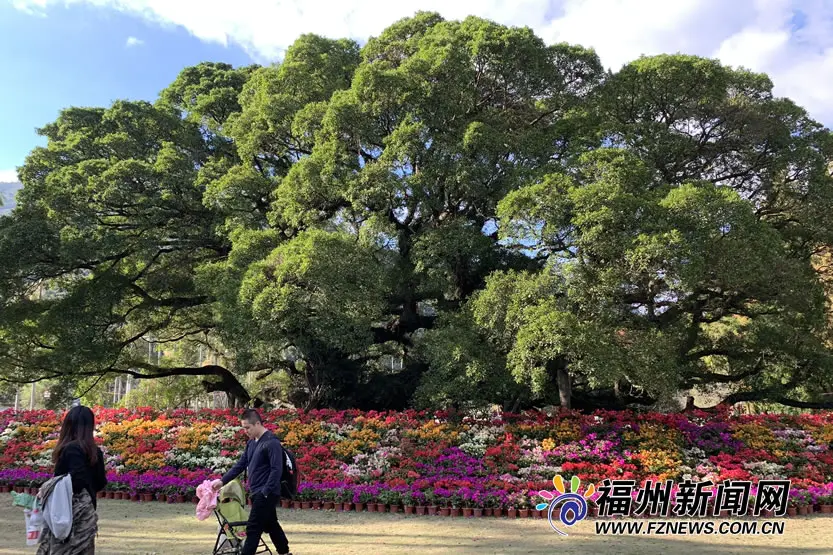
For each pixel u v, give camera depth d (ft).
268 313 41.11
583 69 52.95
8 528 25.67
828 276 59.21
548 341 35.94
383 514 29.68
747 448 39.83
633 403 55.62
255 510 16.99
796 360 51.55
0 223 51.49
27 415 49.16
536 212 37.83
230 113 62.80
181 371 64.18
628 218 36.88
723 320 59.47
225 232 55.01
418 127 43.86
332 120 45.68
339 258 41.81
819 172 49.42
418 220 52.44
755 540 24.17
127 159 53.62
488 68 49.01
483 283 50.96
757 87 50.90
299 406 59.88
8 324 49.34
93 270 55.83
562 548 22.48
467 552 21.74
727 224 37.99
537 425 41.93
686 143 49.70
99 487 15.02
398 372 57.16
